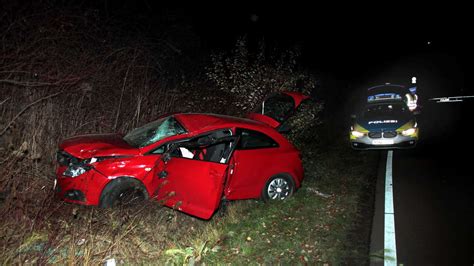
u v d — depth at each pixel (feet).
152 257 16.57
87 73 27.78
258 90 33.73
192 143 19.39
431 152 39.50
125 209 18.48
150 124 23.84
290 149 24.11
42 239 16.01
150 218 19.17
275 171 23.27
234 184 21.86
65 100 26.96
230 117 23.91
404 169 32.89
